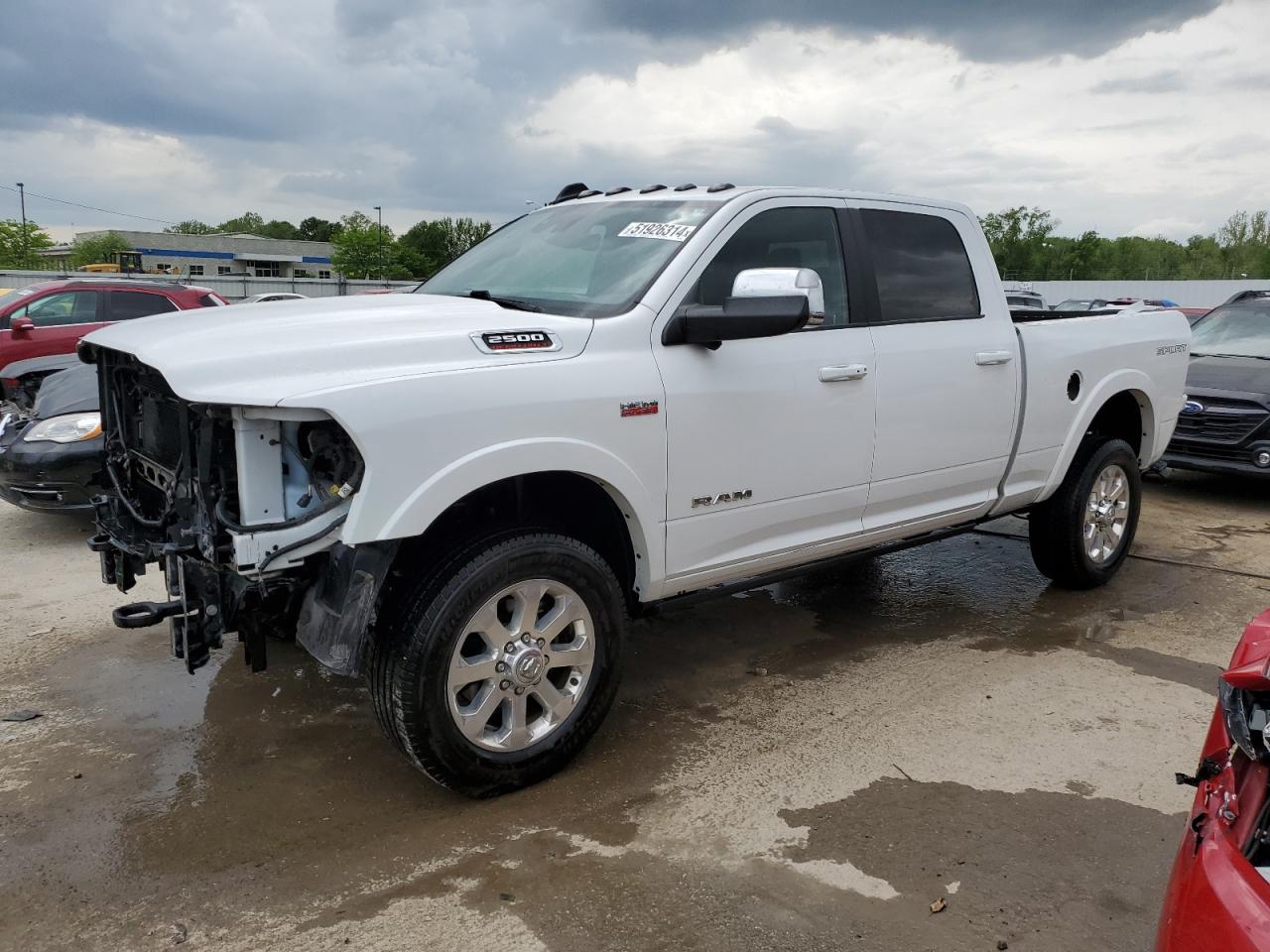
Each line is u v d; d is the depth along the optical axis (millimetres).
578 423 3154
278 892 2707
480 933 2539
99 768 3408
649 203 4020
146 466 3445
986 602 5328
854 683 4199
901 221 4371
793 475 3830
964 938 2545
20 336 11641
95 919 2588
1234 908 1626
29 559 5887
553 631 3207
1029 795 3266
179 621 2852
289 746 3592
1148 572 5918
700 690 4117
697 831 3027
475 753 3078
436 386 2877
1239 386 7648
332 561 2881
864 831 3033
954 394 4383
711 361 3539
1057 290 50531
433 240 93688
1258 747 1725
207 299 13000
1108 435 5461
